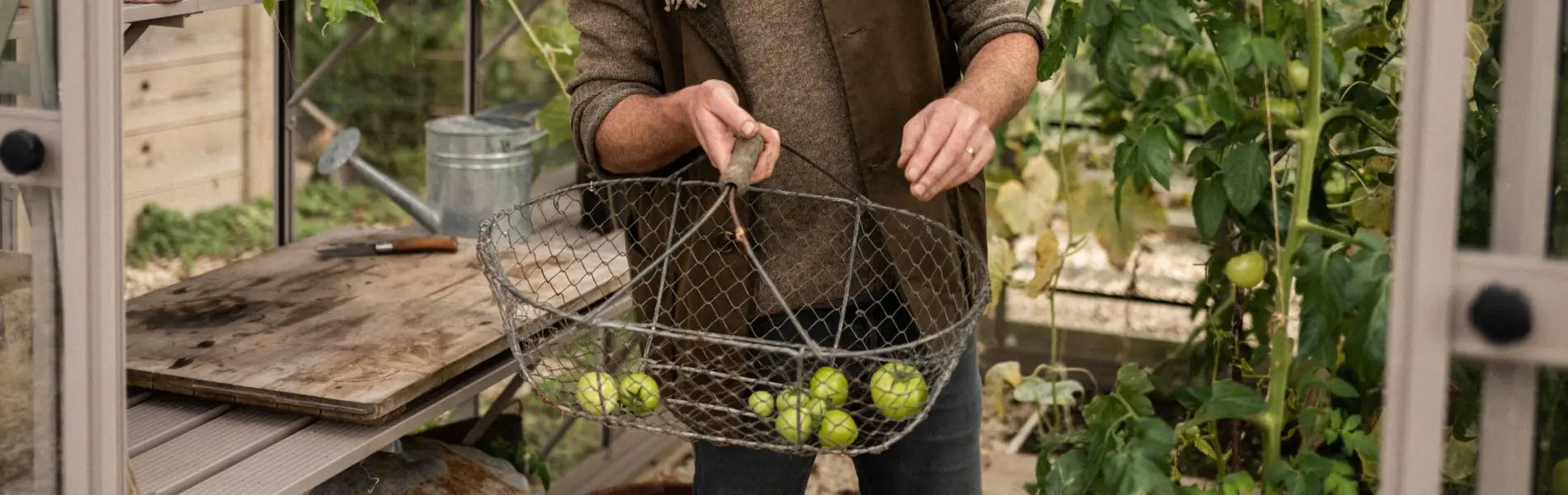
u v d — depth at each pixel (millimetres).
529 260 2504
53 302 1493
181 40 4387
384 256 2574
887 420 1451
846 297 1599
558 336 1400
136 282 4215
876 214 1682
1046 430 3350
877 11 1661
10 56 1453
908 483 1832
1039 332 3580
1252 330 2395
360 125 4867
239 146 4676
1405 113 1068
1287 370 2119
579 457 3129
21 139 1465
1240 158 1979
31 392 1516
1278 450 1980
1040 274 2768
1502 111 1071
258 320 2199
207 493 1714
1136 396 2043
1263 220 2096
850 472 3107
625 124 1668
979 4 1770
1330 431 2027
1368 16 2189
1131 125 2504
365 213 4801
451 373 2023
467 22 3006
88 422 1511
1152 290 3697
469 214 2715
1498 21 1089
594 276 2395
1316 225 1873
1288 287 1925
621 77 1748
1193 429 2309
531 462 2740
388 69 4828
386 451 2260
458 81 4785
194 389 1946
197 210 4551
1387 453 1116
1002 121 1650
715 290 1708
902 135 1695
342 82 4844
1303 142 1891
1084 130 3373
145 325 2168
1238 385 1943
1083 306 3732
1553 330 1048
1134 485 1864
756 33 1675
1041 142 3023
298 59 4820
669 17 1717
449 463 2320
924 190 1476
